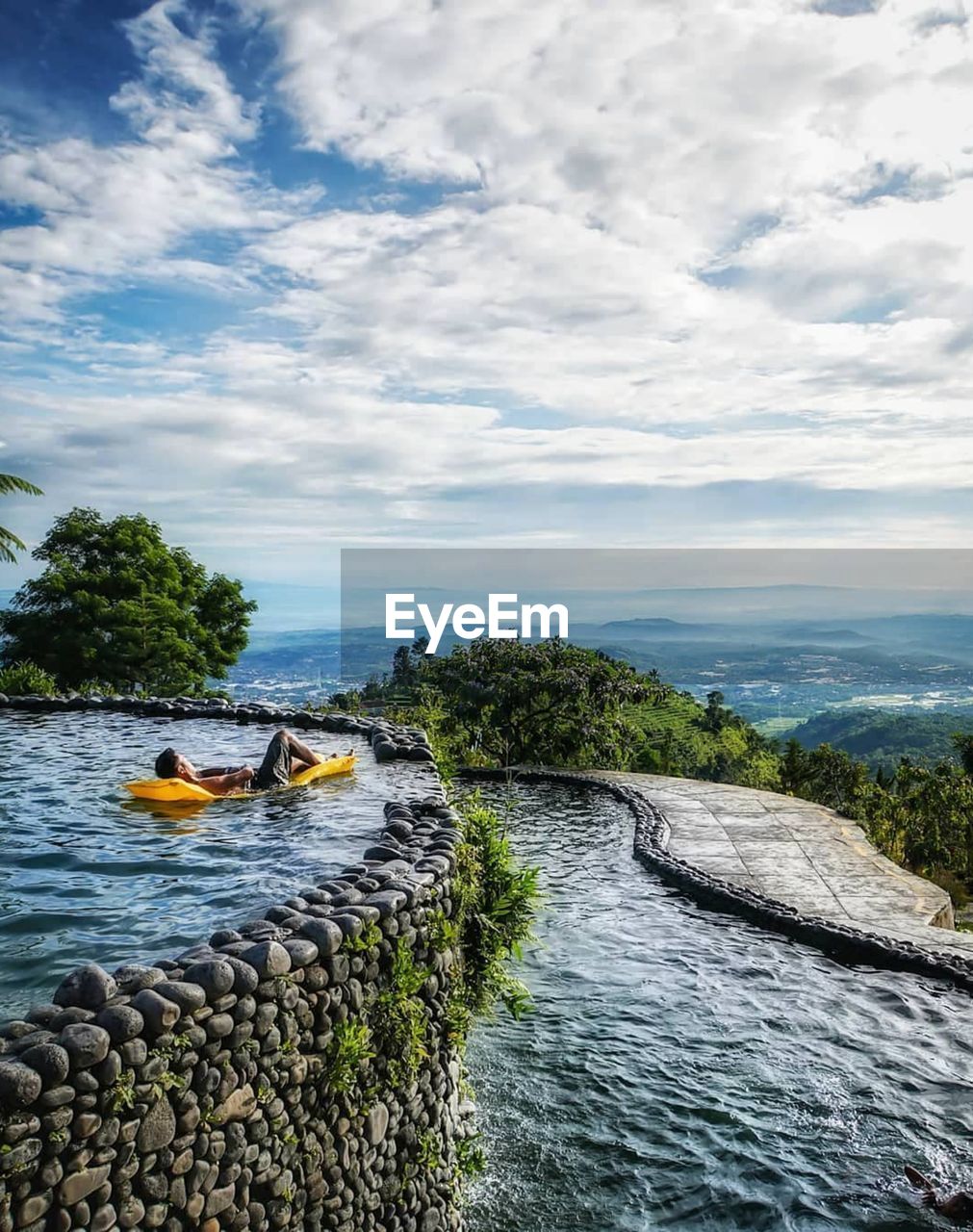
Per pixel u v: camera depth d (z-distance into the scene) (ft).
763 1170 24.21
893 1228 22.12
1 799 36.37
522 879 30.04
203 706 59.93
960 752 201.67
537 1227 22.06
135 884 25.96
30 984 19.22
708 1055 30.12
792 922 40.96
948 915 45.11
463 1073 26.73
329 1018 17.58
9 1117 12.04
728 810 66.64
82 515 122.31
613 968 37.29
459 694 102.94
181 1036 14.34
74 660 111.75
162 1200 13.85
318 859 28.48
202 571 134.72
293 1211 16.10
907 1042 30.91
